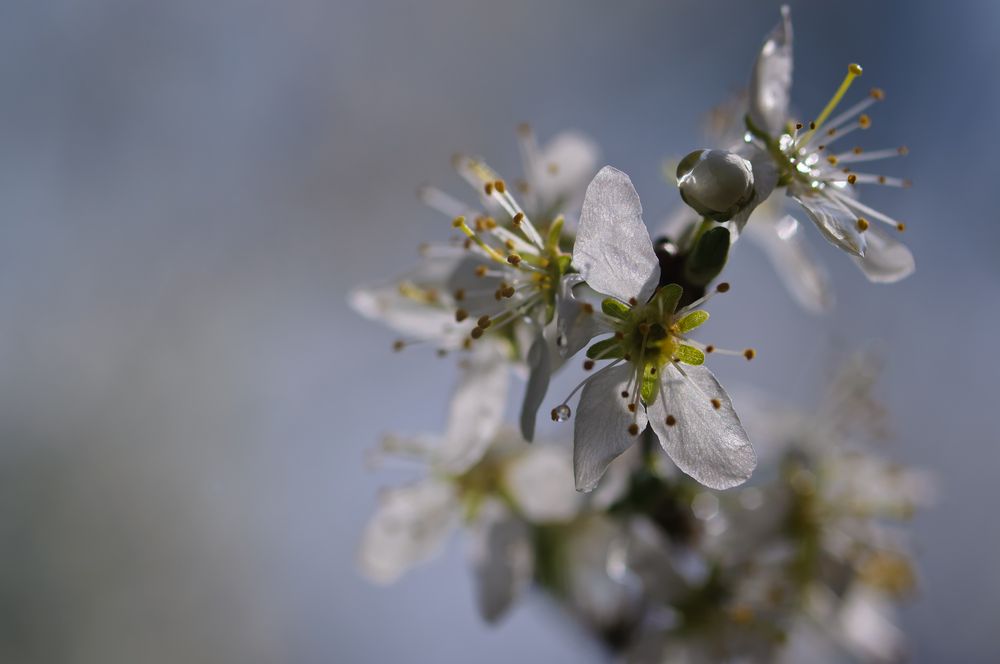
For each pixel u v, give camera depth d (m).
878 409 0.19
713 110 0.18
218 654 0.27
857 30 0.30
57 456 0.28
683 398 0.16
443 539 0.18
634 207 0.16
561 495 0.18
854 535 0.18
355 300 0.18
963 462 0.27
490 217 0.17
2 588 0.27
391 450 0.18
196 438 0.29
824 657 0.20
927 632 0.26
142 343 0.29
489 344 0.17
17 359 0.29
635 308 0.16
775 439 0.19
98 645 0.27
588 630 0.18
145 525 0.28
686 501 0.18
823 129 0.17
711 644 0.18
